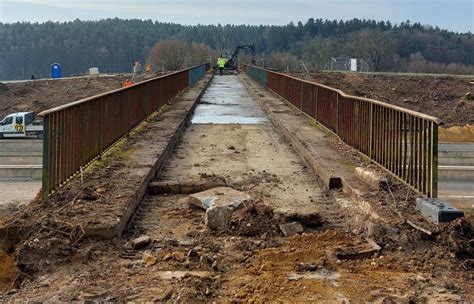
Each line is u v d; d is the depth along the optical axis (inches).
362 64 2851.9
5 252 209.5
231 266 204.4
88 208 249.6
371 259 212.2
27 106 2224.4
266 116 751.7
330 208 293.3
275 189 335.0
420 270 200.2
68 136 287.7
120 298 171.9
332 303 171.2
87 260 209.2
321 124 544.1
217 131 597.6
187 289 175.6
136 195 283.4
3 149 1071.0
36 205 255.4
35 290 182.2
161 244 232.4
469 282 189.2
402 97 1875.0
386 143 321.4
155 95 661.3
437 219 233.0
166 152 428.1
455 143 1121.4
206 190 314.7
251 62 2918.3
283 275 194.1
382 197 275.9
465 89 1973.4
